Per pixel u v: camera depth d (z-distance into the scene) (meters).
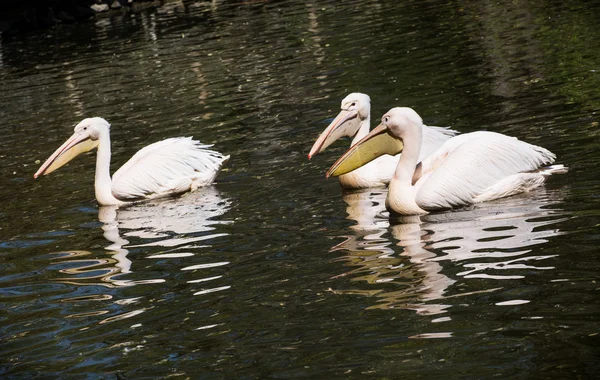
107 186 13.00
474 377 6.17
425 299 7.63
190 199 12.59
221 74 22.20
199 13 35.03
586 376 5.99
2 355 7.70
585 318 6.86
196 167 13.26
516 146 10.66
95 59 27.36
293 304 7.96
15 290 9.41
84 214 12.47
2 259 10.64
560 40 20.30
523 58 18.95
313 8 32.09
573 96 14.80
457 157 10.54
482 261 8.36
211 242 10.23
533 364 6.25
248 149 14.70
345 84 19.06
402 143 10.96
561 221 9.19
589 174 10.61
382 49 22.62
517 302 7.31
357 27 26.70
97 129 13.33
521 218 9.52
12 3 38.66
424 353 6.62
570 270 7.82
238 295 8.38
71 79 24.47
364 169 11.98
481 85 17.00
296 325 7.47
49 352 7.62
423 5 29.16
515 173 10.55
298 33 27.03
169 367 6.98
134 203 12.97
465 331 6.90
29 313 8.67
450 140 10.97
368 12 29.30
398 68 19.97
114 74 24.38
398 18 27.31
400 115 10.77
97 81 23.66
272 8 33.56
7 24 36.84
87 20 37.69
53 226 11.95
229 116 17.48
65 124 18.88
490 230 9.27
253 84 20.41
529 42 20.70
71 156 13.41
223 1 37.66
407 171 10.69
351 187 11.97
